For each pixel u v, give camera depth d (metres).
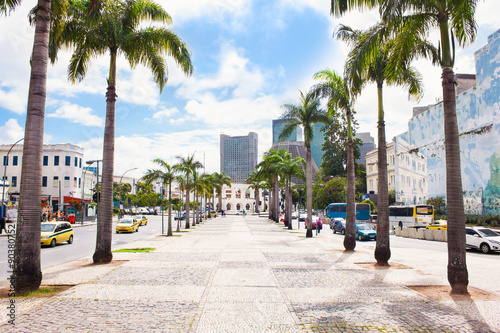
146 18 14.22
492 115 31.67
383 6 8.75
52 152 57.03
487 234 19.50
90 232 34.44
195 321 6.29
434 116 43.25
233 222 53.75
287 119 26.94
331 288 8.95
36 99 8.59
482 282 9.96
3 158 54.81
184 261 13.50
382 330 5.89
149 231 35.81
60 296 7.95
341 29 14.18
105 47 13.91
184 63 14.52
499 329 5.94
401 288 8.98
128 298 7.83
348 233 17.11
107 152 13.34
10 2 9.58
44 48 8.84
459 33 9.85
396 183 54.09
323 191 66.44
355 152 64.25
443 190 41.22
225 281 9.73
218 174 61.38
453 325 6.14
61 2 10.43
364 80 13.45
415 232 30.11
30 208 8.37
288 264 12.84
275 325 6.12
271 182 59.72
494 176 31.53
